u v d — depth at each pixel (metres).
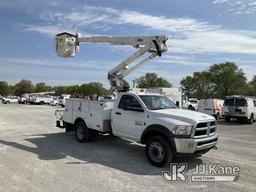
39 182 5.87
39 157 8.04
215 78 86.62
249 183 6.24
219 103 24.69
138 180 6.22
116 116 9.01
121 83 10.56
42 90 129.00
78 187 5.64
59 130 13.73
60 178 6.17
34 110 30.94
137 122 8.19
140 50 10.02
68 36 10.84
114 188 5.65
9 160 7.58
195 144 7.03
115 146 9.79
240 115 21.12
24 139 11.01
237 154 9.19
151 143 7.48
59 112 11.82
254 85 78.12
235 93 84.94
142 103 8.22
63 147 9.54
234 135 14.18
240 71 85.94
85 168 7.02
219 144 11.16
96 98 11.03
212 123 7.79
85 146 9.75
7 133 12.50
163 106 8.52
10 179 6.00
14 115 22.72
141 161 7.85
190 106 37.09
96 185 5.79
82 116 10.34
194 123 7.10
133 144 10.18
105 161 7.76
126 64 10.45
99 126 9.52
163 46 9.59
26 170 6.70
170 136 7.11
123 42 10.44
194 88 93.62
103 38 10.84
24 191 5.34
